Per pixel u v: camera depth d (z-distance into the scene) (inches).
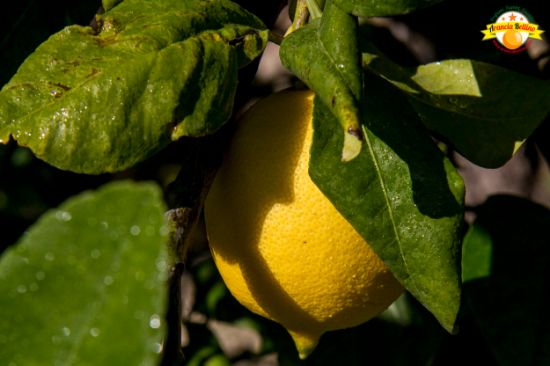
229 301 24.0
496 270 20.5
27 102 15.1
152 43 15.5
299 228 16.0
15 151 26.7
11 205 26.3
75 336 8.3
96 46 15.5
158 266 8.3
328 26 15.2
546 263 20.5
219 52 15.9
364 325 21.2
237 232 16.4
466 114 16.7
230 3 16.5
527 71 21.8
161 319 8.3
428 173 15.9
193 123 15.4
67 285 8.5
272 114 16.6
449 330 15.8
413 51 23.4
